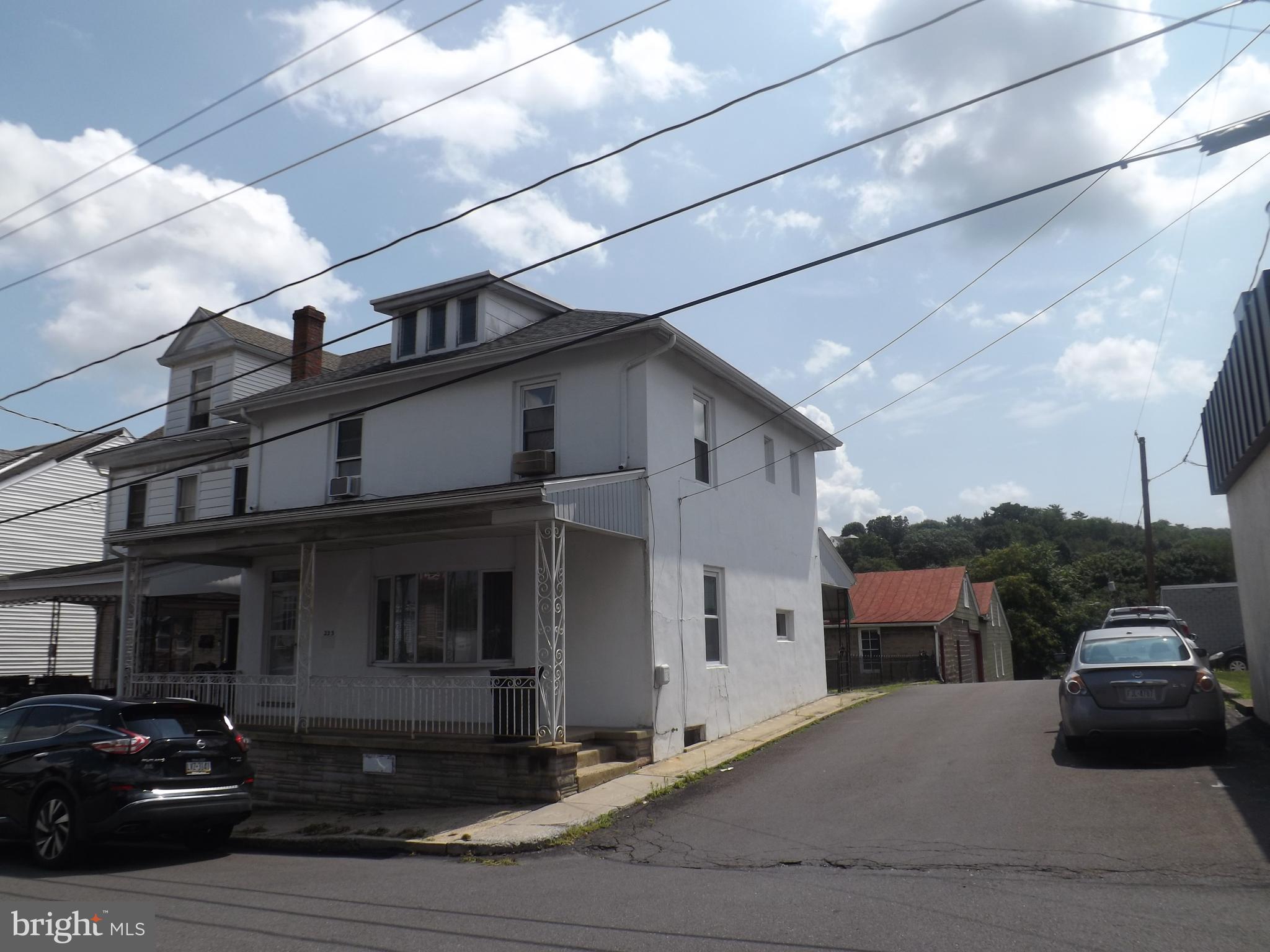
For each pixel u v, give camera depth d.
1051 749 12.31
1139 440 33.50
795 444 21.66
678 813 10.91
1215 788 9.64
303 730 14.26
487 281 17.77
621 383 15.16
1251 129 7.98
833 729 16.33
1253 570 13.18
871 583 39.38
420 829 10.81
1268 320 10.00
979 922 6.32
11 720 10.80
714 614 16.95
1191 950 5.60
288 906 7.57
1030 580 56.03
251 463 19.80
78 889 8.45
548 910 7.16
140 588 16.66
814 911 6.77
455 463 16.64
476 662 15.27
